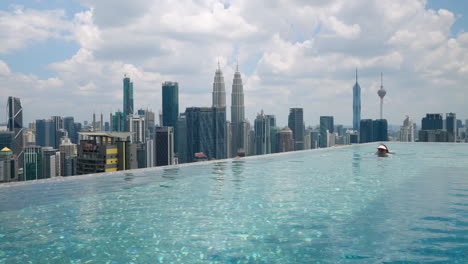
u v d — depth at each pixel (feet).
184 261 10.86
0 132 444.96
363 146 84.89
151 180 29.50
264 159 51.37
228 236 13.51
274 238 13.17
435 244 12.25
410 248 11.87
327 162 45.93
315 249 11.87
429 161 46.01
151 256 11.36
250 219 16.12
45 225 15.28
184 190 24.39
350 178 30.14
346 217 16.31
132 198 21.44
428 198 20.84
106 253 11.68
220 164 44.01
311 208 18.34
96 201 20.53
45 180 29.17
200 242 12.78
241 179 29.94
